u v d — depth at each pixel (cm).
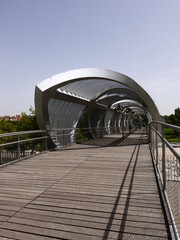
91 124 1969
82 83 1100
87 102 1456
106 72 923
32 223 250
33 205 300
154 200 312
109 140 1361
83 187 377
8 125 1880
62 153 788
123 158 668
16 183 405
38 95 890
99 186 381
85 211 279
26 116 1841
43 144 1151
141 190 357
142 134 2031
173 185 209
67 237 219
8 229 237
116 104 2152
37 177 447
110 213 272
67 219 258
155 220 252
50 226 242
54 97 1010
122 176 448
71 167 543
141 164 572
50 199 321
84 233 227
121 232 228
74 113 1468
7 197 331
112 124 2708
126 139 1433
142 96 932
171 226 231
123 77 930
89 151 839
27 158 680
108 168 527
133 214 268
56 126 1234
